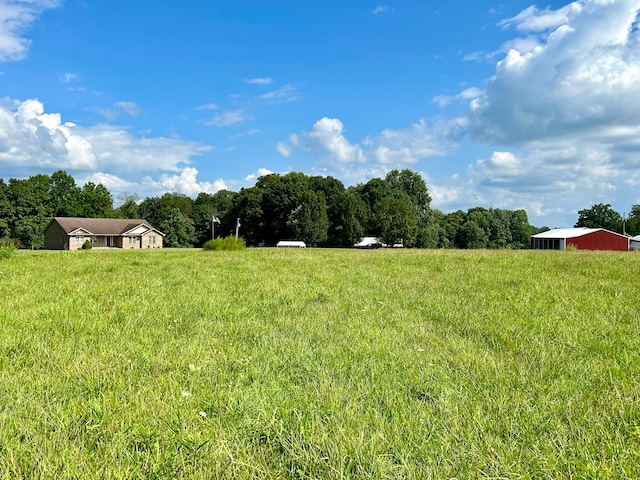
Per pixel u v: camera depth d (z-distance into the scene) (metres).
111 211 86.69
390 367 3.24
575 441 2.05
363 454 1.93
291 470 1.84
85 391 2.71
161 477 1.79
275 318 5.14
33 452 1.94
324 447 2.00
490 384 2.85
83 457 1.90
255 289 7.55
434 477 1.77
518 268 11.44
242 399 2.53
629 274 9.47
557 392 2.67
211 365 3.28
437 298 6.53
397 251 25.30
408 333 4.39
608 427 2.19
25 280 8.80
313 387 2.80
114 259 16.98
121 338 4.07
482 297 6.60
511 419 2.29
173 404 2.48
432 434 2.13
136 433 2.14
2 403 2.50
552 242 52.88
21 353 3.51
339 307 5.88
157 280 8.77
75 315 5.12
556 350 3.68
